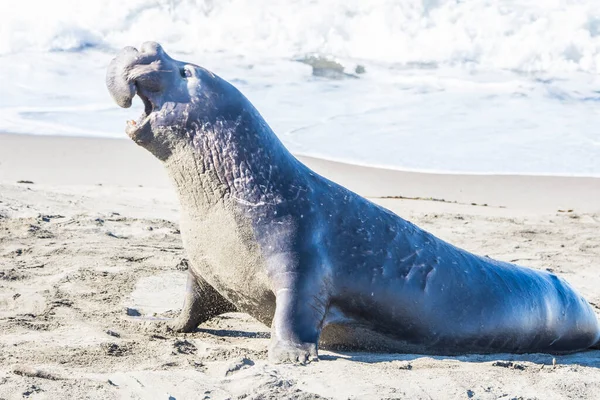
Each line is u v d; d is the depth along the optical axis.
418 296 23.98
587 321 27.33
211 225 22.69
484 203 52.03
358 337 24.48
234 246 22.50
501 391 20.33
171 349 22.47
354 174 55.88
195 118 22.16
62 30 85.50
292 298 22.09
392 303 23.80
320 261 22.67
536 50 84.62
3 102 68.00
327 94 74.44
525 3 92.81
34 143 59.03
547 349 26.89
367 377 20.50
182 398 18.55
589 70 83.38
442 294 24.30
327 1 92.31
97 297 29.06
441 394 19.77
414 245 24.44
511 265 26.69
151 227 40.78
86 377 19.41
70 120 64.44
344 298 23.42
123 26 89.44
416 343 24.69
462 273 24.88
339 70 82.12
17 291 29.19
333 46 87.38
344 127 65.25
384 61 85.12
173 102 22.11
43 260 33.75
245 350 22.75
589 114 70.88
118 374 19.72
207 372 20.48
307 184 23.28
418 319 24.19
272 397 18.72
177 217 43.91
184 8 92.56
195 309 25.09
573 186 55.41
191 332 25.59
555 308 26.47
